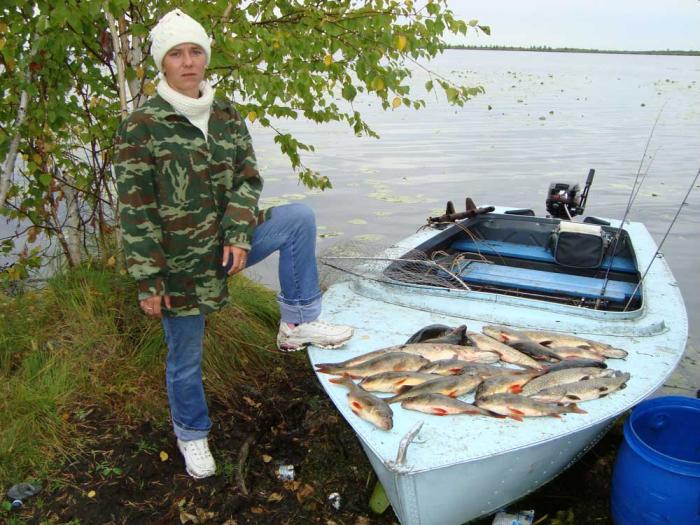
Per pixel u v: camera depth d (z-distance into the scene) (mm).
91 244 4676
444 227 5207
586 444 3062
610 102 25797
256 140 13758
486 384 2744
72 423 3373
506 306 3514
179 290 2678
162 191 2537
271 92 4035
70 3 3256
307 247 3049
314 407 3906
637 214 8750
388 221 7910
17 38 3707
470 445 2457
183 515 2947
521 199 9406
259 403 3912
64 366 3605
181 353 2852
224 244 2676
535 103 24828
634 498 2773
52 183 4363
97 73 4227
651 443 3107
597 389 2771
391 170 11078
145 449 3295
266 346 4426
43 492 2975
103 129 4289
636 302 4066
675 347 3219
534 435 2521
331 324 3260
